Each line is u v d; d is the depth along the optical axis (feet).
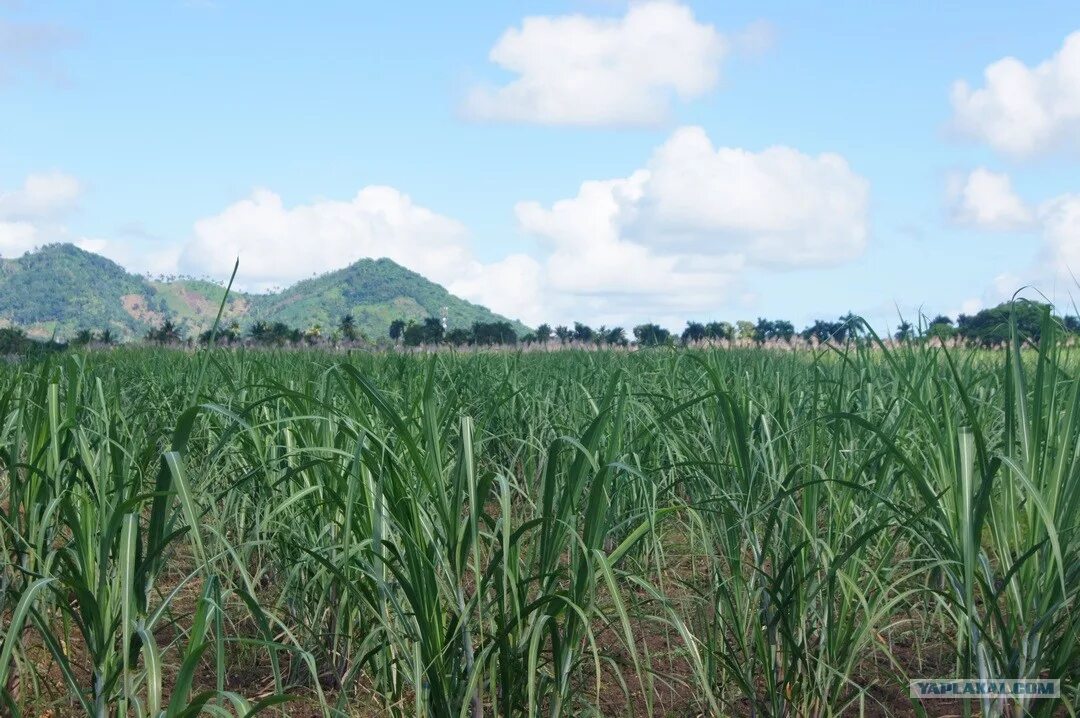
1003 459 8.02
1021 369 9.43
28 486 11.55
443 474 11.12
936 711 11.64
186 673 7.11
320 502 11.94
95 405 16.21
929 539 10.44
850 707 11.93
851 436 13.51
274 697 7.25
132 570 8.45
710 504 13.19
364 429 8.93
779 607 10.00
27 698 11.28
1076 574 8.95
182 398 19.34
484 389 21.04
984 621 8.97
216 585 9.04
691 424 16.16
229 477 15.33
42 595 10.82
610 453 9.81
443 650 9.00
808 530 10.53
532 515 17.08
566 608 9.24
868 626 9.53
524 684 9.31
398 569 9.45
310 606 13.24
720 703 11.60
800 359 25.58
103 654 8.88
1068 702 8.53
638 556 14.19
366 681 12.16
